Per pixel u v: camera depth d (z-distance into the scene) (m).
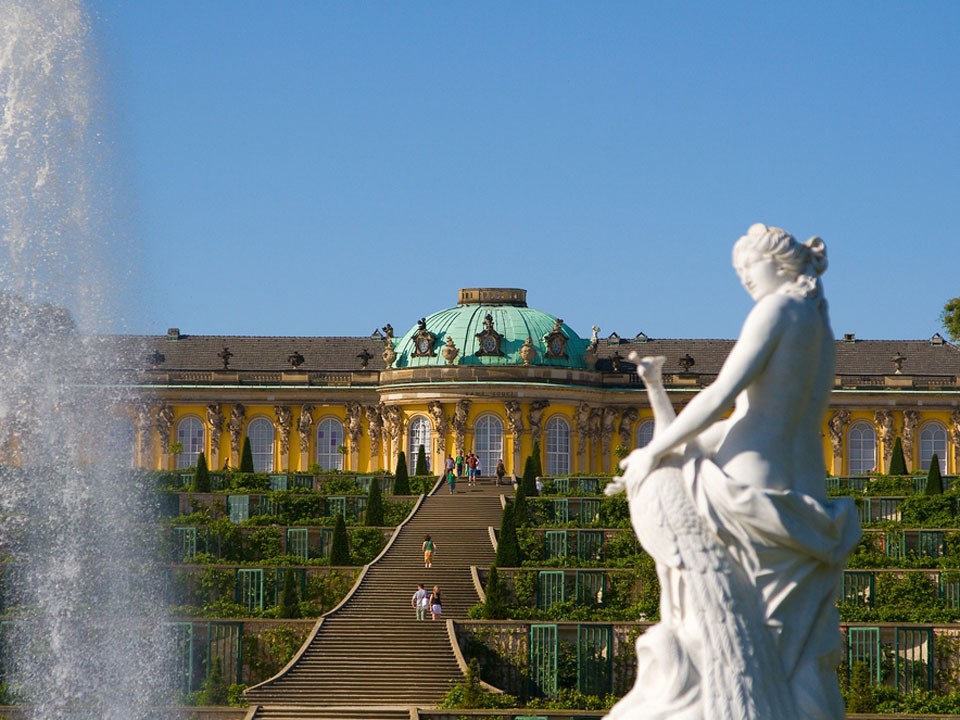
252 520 117.62
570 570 94.50
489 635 83.62
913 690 80.88
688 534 20.30
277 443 178.88
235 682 82.88
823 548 20.17
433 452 169.50
